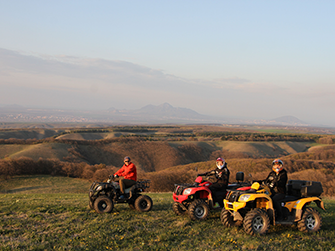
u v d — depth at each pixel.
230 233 7.68
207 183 9.27
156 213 9.81
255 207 8.23
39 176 67.25
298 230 8.02
